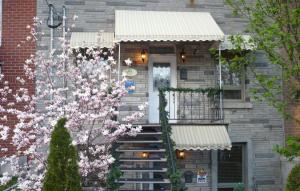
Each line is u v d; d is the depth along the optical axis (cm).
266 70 1460
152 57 1463
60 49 1390
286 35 999
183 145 1268
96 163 1020
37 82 1212
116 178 1012
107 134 1042
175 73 1461
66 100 1160
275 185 1439
